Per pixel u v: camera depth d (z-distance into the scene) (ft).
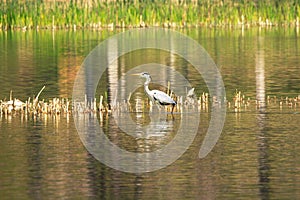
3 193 85.20
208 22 319.47
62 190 86.28
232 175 91.50
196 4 319.88
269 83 163.53
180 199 83.41
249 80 168.45
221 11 319.88
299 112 128.57
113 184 88.43
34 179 90.07
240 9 323.98
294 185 87.35
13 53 225.35
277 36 276.00
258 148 103.50
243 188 86.74
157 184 88.43
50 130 115.24
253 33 288.92
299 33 286.46
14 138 110.11
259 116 125.39
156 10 310.24
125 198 83.71
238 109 132.05
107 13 309.83
